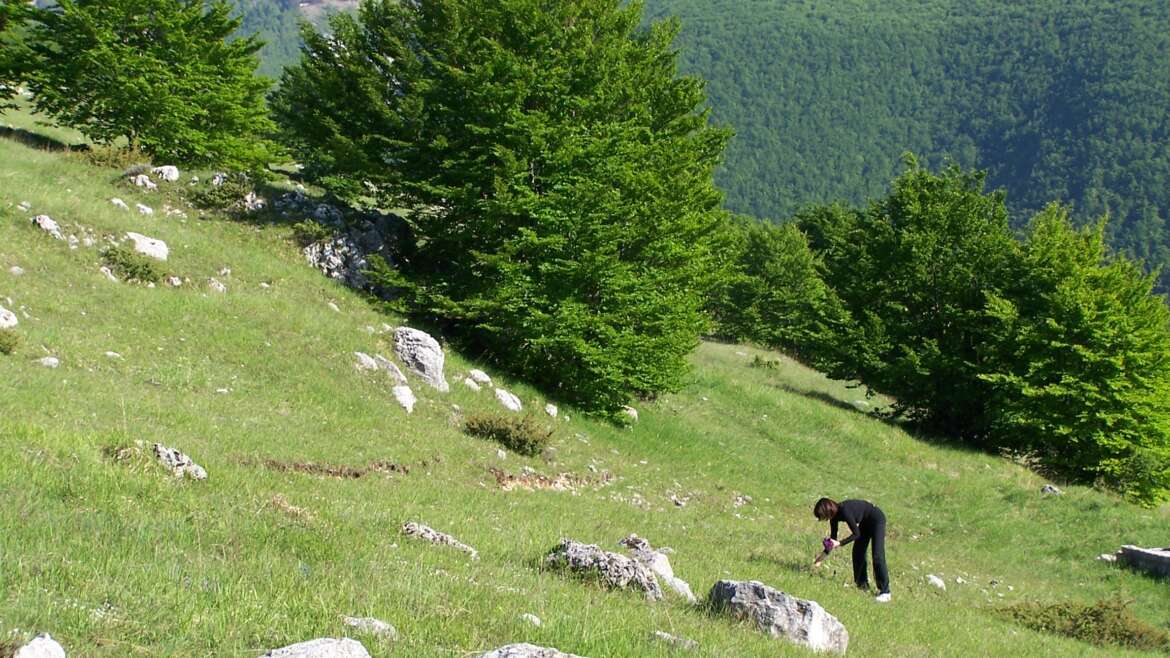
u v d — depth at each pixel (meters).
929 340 40.84
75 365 15.93
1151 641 15.53
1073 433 36.41
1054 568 23.33
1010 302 39.25
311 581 7.36
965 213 42.84
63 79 30.73
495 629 6.99
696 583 12.11
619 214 27.44
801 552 18.41
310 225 28.14
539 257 27.03
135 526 8.02
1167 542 25.02
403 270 29.25
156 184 28.41
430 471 17.39
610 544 13.37
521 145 27.08
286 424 16.75
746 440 31.86
